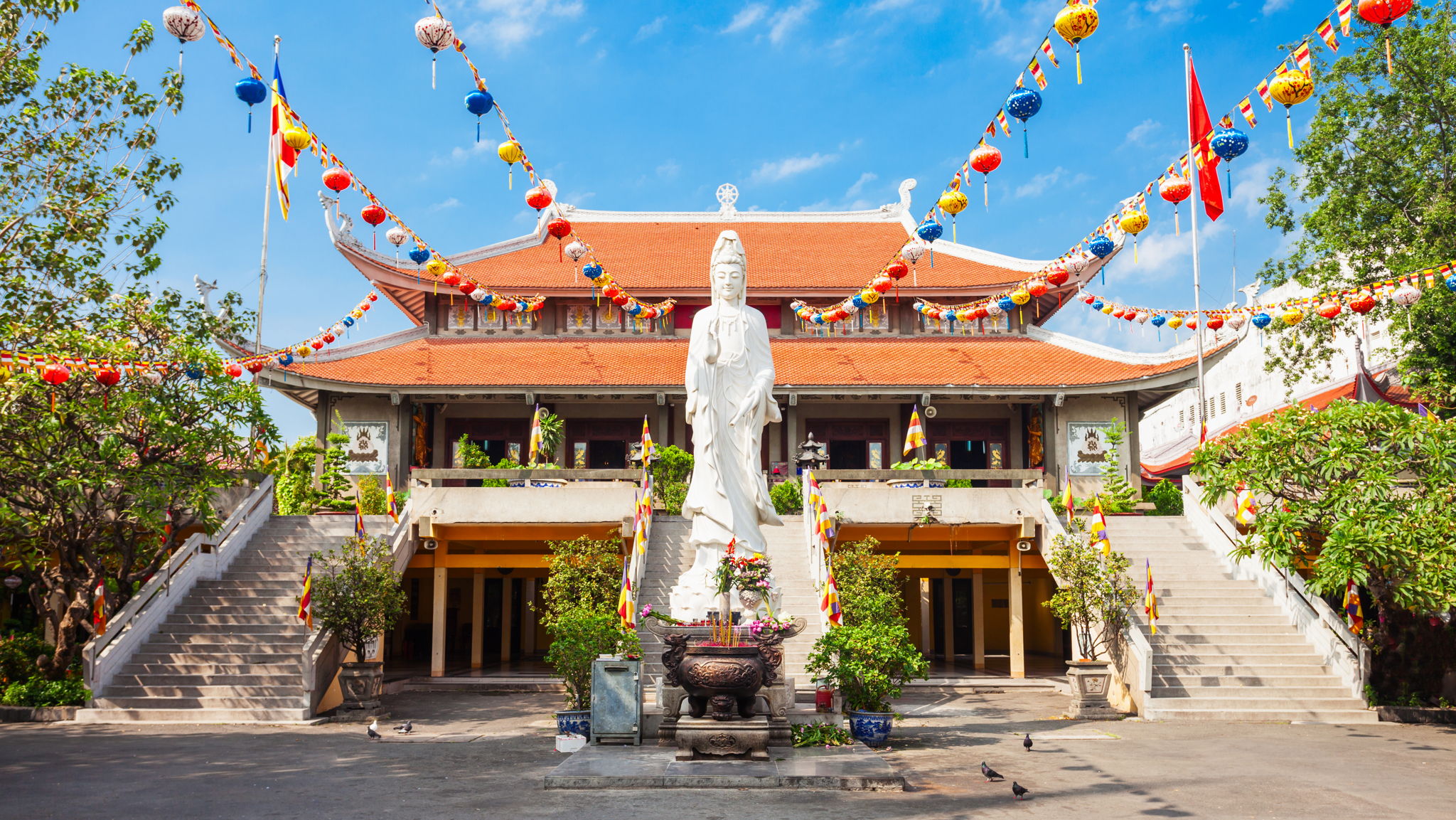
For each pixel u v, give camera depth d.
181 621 22.92
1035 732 18.95
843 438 40.56
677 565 26.28
